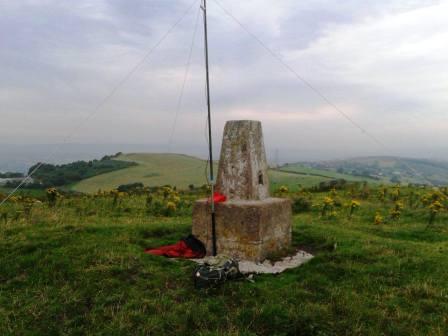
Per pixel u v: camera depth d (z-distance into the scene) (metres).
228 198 5.25
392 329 3.23
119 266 4.31
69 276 4.15
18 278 4.16
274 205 5.11
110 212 8.18
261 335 3.22
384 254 4.83
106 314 3.49
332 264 4.48
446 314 3.43
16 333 3.26
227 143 5.32
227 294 3.80
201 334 3.18
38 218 6.89
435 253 5.00
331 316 3.41
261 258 4.80
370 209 8.99
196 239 5.20
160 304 3.62
